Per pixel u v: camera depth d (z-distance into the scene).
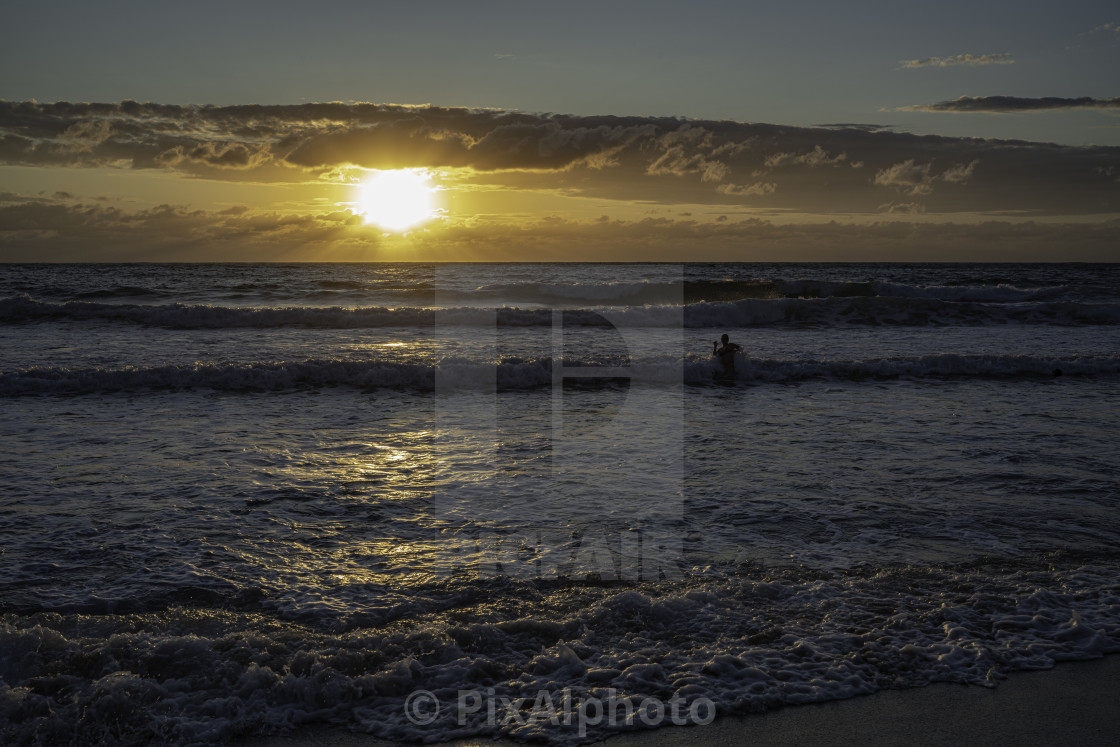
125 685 3.79
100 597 4.96
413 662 4.14
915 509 6.96
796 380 15.07
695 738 3.58
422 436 9.98
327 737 3.59
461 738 3.59
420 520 6.64
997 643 4.45
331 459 8.72
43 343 18.78
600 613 4.72
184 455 8.77
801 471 8.27
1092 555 5.84
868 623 4.68
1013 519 6.68
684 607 4.82
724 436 10.04
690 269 89.69
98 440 9.43
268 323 23.80
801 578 5.37
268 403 12.19
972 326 24.70
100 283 47.59
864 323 25.45
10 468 8.06
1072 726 3.70
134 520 6.53
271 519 6.63
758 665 4.19
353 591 5.13
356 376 14.21
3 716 3.57
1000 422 10.94
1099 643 4.46
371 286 42.16
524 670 4.15
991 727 3.68
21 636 4.16
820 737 3.59
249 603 4.93
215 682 3.91
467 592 5.12
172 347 18.30
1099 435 10.05
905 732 3.64
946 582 5.30
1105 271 84.62
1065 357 16.08
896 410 11.91
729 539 6.17
